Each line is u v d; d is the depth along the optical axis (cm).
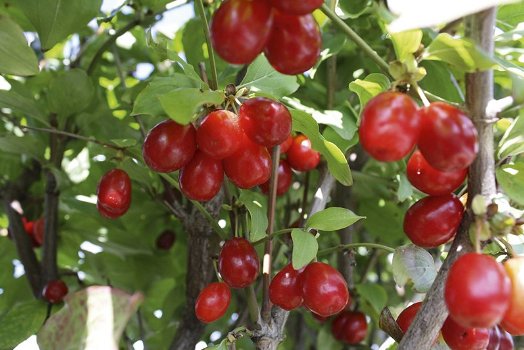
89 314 32
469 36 26
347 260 46
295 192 48
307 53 27
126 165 39
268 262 34
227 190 35
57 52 57
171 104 27
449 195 29
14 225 46
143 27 45
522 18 38
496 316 25
